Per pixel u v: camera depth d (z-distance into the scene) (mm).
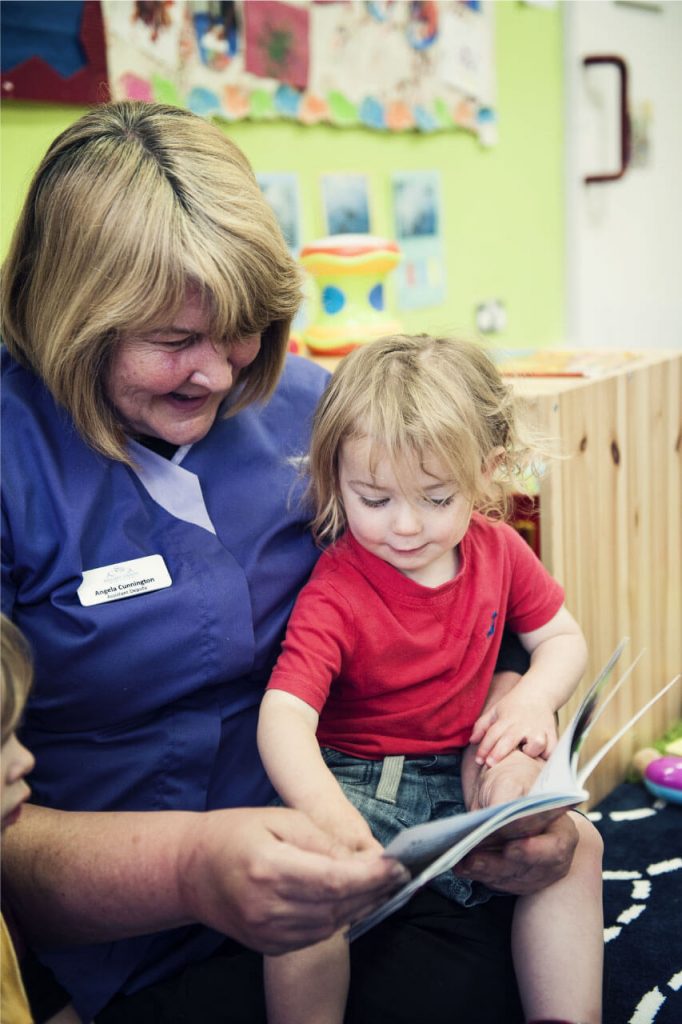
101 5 1686
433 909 1101
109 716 1038
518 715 1160
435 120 2512
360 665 1158
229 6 1926
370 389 1112
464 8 2562
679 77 3656
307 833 859
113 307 920
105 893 888
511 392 1251
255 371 1111
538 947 1049
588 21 3049
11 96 1573
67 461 1033
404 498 1097
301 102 2123
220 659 1072
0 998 819
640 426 1902
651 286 3656
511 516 1535
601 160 3232
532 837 1026
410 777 1156
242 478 1149
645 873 1706
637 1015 1376
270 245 989
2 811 833
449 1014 1016
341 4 2184
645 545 1976
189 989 1022
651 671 2076
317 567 1188
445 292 2625
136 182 933
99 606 1011
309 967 990
